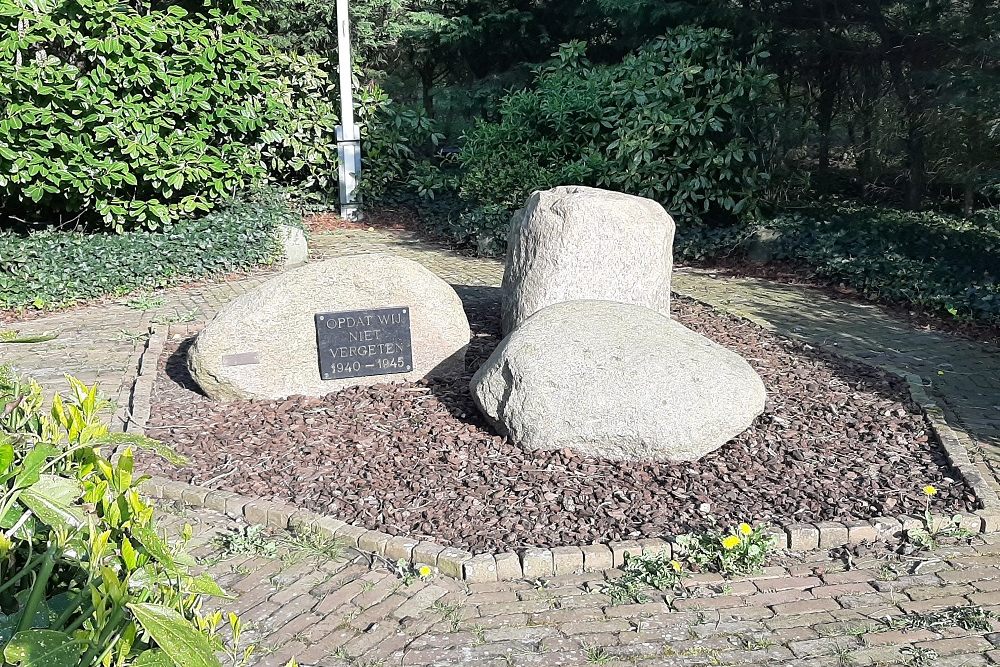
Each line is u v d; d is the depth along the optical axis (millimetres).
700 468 5109
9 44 8789
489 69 18156
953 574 4242
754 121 11367
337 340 6262
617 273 6676
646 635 3760
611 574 4254
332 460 5273
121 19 9469
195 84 10195
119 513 1841
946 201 13367
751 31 11773
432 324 6418
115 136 9547
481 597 4059
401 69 20953
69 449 2076
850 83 12641
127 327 8555
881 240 10055
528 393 5207
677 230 11461
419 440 5500
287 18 15125
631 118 11484
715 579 4195
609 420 5102
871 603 4004
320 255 11867
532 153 12258
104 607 1615
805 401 6227
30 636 1542
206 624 1954
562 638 3738
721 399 5160
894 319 8727
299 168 14172
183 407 6160
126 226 10695
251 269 10930
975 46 10469
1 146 8734
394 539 4398
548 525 4555
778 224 11031
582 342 5297
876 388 6543
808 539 4484
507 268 7160
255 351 6145
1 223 10422
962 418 6148
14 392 2537
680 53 11359
